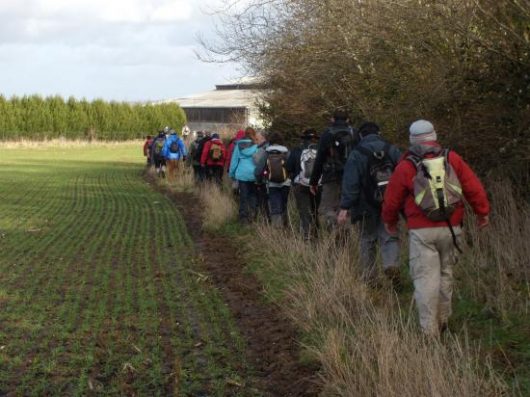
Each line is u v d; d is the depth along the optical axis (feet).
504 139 34.14
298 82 52.75
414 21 37.55
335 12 46.14
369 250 31.19
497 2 33.22
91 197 83.51
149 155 130.31
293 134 62.75
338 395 21.68
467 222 33.88
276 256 39.27
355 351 23.34
